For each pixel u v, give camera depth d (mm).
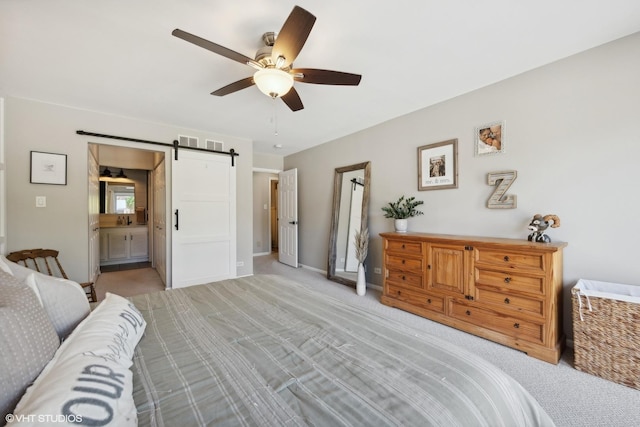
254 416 724
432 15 1654
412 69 2303
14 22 1659
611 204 1996
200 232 3908
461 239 2422
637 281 1904
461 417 729
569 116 2160
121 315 1093
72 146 3025
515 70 2352
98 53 2010
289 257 5441
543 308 1984
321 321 1335
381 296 3273
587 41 1959
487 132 2619
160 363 977
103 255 5477
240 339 1164
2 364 645
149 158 5484
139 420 696
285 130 3988
